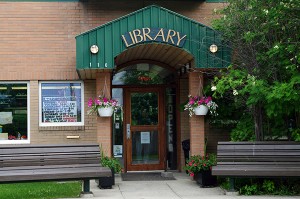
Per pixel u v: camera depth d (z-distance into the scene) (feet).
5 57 42.29
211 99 38.70
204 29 37.01
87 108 43.04
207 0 44.16
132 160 45.50
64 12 43.01
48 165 31.65
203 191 33.55
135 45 36.47
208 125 43.86
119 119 45.70
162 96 46.16
